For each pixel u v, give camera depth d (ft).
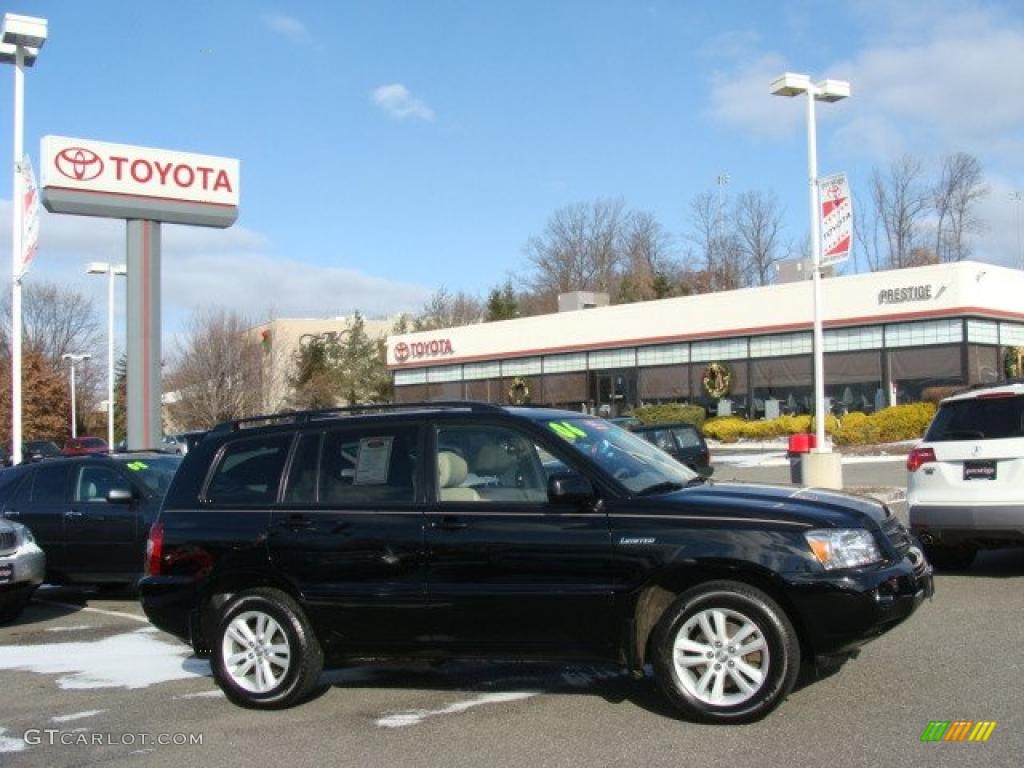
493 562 20.13
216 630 22.29
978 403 32.63
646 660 20.03
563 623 19.75
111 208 84.48
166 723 21.07
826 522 18.90
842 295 114.32
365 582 21.01
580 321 146.30
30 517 38.40
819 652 18.61
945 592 31.07
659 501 19.70
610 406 143.23
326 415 23.02
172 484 23.67
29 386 187.93
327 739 19.51
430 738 19.21
